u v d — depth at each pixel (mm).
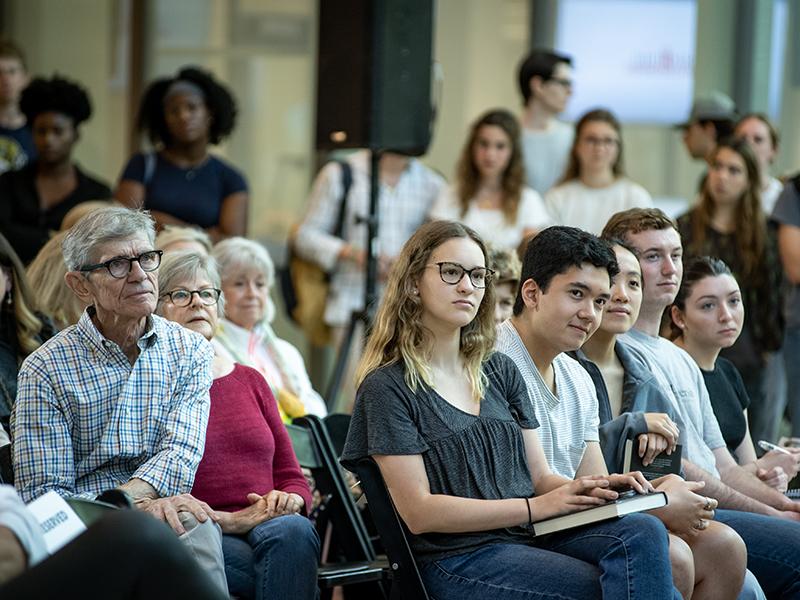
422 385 6320
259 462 6953
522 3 14555
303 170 14500
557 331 6738
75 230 6359
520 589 6055
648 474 7004
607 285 6754
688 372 7938
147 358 6453
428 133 10812
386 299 6473
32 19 14703
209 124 11211
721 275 8133
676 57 14539
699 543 6789
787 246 10391
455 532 6223
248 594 6496
